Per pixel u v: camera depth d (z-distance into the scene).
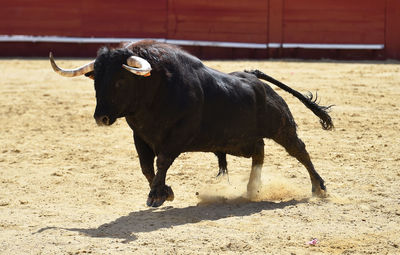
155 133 8.59
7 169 11.98
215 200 9.60
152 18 27.20
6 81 21.23
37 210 9.28
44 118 16.62
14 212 9.16
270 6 26.70
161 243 7.55
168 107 8.45
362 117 15.87
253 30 26.81
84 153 13.27
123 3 27.20
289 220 8.50
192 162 12.30
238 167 11.92
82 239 7.74
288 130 9.94
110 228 8.20
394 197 9.64
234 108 9.16
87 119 16.48
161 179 8.60
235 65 23.80
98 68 8.08
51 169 11.98
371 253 7.31
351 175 11.05
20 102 18.34
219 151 9.75
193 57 9.01
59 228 8.21
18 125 15.98
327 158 12.37
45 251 7.34
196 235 7.83
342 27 26.47
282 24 26.70
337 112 16.34
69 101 18.41
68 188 10.63
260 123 9.61
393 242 7.64
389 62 25.42
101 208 9.39
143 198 9.99
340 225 8.28
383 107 16.89
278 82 10.20
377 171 11.31
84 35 27.33
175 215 8.80
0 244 7.62
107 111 8.08
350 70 22.58
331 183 10.55
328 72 22.12
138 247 7.41
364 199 9.52
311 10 26.55
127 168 12.04
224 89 9.09
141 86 8.27
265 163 12.11
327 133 14.46
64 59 26.39
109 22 27.31
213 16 26.89
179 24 27.09
